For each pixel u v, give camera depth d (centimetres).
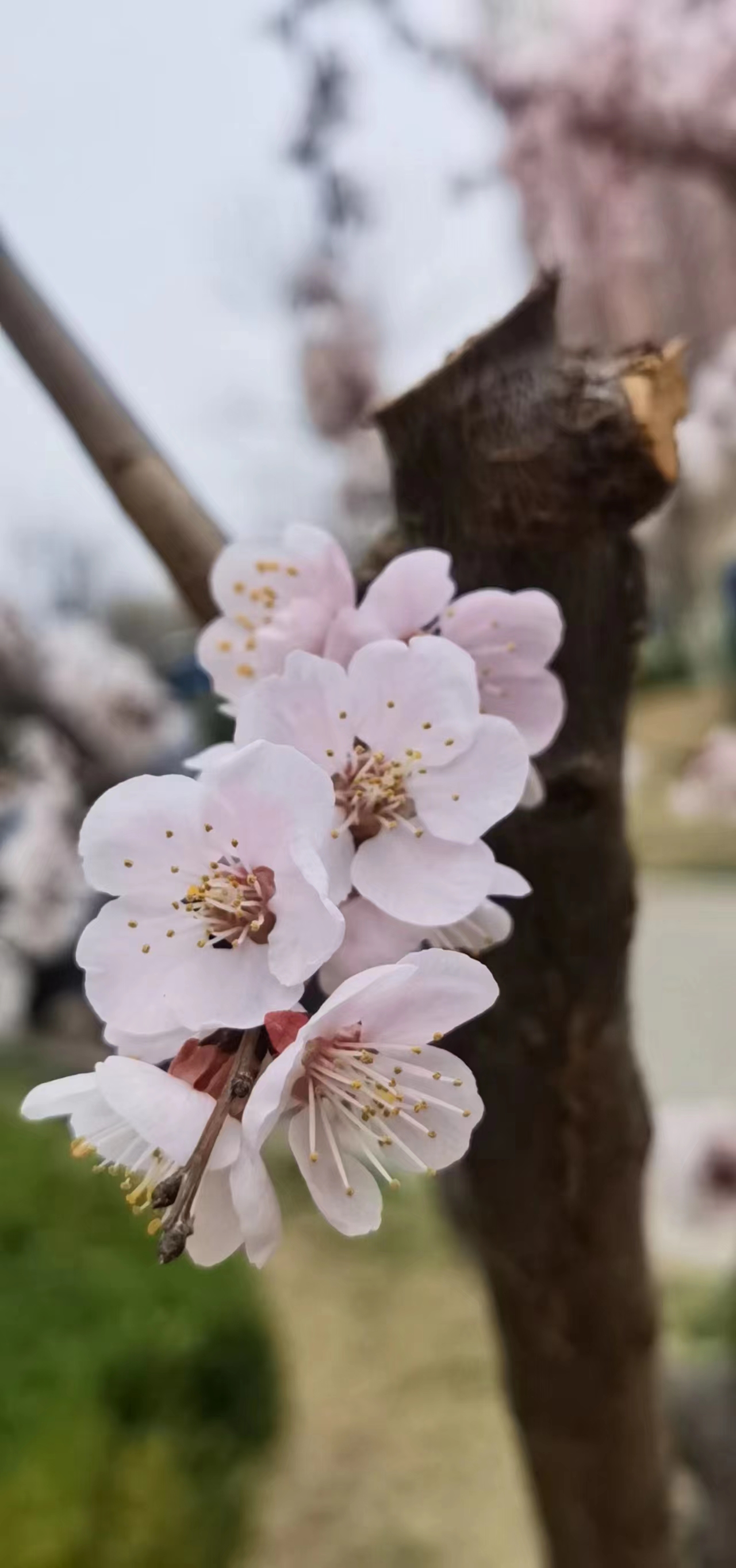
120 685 46
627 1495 17
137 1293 37
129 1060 8
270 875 9
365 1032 9
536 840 12
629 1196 14
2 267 13
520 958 12
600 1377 15
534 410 11
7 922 48
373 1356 53
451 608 11
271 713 10
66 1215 41
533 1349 15
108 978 9
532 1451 17
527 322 11
